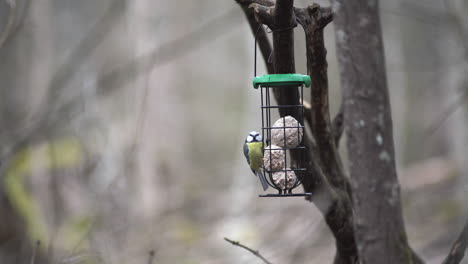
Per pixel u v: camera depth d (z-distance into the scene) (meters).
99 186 16.81
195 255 15.38
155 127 23.28
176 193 21.77
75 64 19.08
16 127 15.72
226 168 27.17
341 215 5.83
